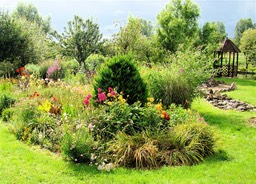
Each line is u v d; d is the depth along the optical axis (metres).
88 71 13.05
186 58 9.27
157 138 5.22
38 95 7.70
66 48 16.56
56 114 6.57
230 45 25.66
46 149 5.50
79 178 4.35
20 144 5.68
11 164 4.77
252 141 6.29
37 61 17.86
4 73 15.17
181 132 5.30
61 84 9.80
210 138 5.45
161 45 25.67
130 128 5.55
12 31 16.86
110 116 5.58
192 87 8.69
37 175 4.40
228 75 25.91
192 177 4.40
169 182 4.20
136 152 4.84
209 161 5.02
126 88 6.32
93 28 16.75
